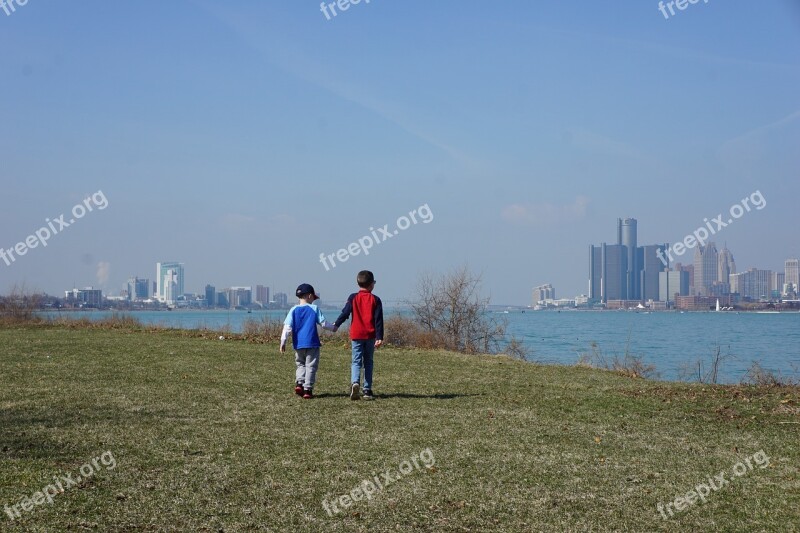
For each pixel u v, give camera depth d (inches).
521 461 328.2
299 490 280.8
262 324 1065.5
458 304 1157.1
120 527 239.0
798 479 307.1
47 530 234.7
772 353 1330.0
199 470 303.9
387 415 432.8
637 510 264.8
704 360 1170.0
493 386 580.4
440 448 349.1
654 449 357.4
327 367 694.5
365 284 495.8
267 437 366.3
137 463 312.5
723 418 443.2
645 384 625.6
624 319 3752.5
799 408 476.4
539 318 3914.9
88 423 391.9
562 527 247.0
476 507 265.4
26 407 435.8
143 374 602.2
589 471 313.9
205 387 534.9
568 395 531.8
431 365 741.9
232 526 242.1
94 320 1206.3
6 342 882.8
